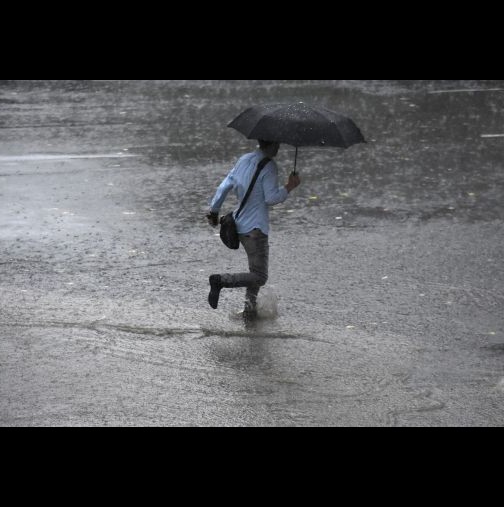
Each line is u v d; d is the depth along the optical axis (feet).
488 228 146.20
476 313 113.70
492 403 91.04
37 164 183.73
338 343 104.58
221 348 103.04
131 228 146.30
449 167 182.91
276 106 103.60
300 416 87.86
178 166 183.01
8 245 137.90
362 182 172.76
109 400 90.63
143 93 250.78
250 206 107.55
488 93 252.42
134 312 112.78
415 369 98.43
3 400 90.27
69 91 252.62
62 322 109.40
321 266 129.08
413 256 133.39
